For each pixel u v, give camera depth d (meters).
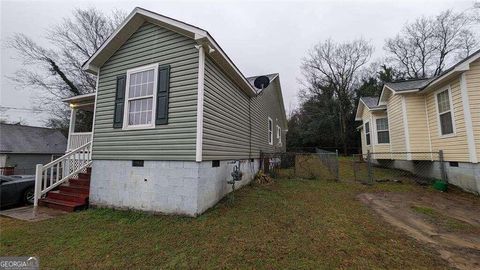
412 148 9.32
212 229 4.15
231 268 2.84
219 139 6.17
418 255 3.14
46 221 4.86
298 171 12.30
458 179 7.51
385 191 7.54
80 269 2.89
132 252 3.33
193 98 5.15
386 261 2.97
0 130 18.14
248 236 3.82
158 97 5.56
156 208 5.27
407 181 9.00
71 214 5.39
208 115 5.48
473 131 6.81
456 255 3.15
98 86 6.64
